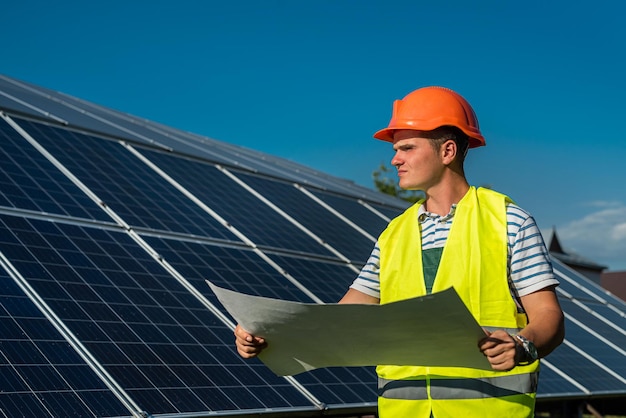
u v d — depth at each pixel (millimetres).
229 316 9039
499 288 3773
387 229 4219
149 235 10180
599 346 14883
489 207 3920
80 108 16250
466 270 3805
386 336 3467
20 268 7906
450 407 3773
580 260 36781
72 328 7336
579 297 18344
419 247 3988
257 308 3518
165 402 6918
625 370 14109
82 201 10234
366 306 3244
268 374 8234
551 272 3773
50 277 8008
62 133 12258
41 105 13914
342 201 16469
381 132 4168
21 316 7129
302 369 4055
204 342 8234
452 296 3096
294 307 3383
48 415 6055
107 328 7625
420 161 3994
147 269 9227
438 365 3639
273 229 12648
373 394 8961
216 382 7617
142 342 7672
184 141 16516
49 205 9641
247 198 13594
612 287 45969
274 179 15508
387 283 4059
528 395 3766
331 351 3746
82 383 6637
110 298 8195
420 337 3412
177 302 8805
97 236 9438
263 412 7457
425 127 3945
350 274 12328
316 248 12766
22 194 9578
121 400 6648
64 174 10797
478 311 3758
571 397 11594
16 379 6285
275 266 11133
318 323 3477
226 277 10023
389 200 19812
